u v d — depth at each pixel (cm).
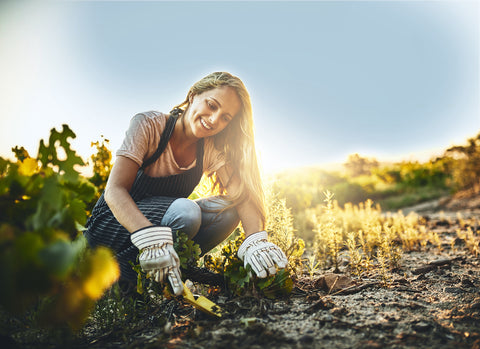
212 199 208
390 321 154
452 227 425
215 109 186
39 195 121
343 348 132
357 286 201
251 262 175
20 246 95
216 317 162
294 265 222
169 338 145
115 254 195
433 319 156
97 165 290
